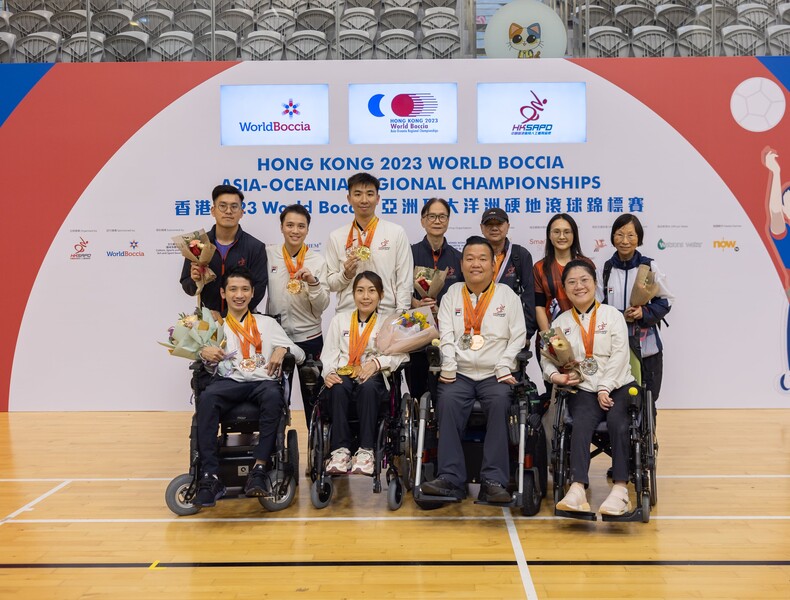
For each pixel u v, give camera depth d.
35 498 4.48
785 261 6.98
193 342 4.08
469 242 4.31
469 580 3.27
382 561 3.49
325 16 7.31
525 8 7.12
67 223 7.04
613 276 4.76
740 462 5.19
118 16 7.27
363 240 4.62
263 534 3.86
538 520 4.07
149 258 7.05
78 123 7.02
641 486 3.89
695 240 6.99
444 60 6.96
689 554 3.54
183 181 7.03
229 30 7.29
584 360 4.07
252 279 4.39
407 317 4.23
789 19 7.19
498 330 4.28
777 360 7.01
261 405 4.13
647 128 6.98
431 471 4.24
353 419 4.36
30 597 3.13
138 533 3.88
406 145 7.00
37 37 7.28
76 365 7.09
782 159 6.96
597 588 3.18
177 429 6.33
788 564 3.42
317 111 6.99
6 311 7.08
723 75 6.95
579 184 7.00
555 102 6.97
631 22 7.19
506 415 4.02
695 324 7.01
